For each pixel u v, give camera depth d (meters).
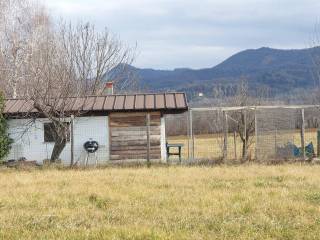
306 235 8.16
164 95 25.98
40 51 34.97
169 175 16.69
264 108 23.31
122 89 41.78
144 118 24.70
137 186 14.07
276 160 20.97
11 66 38.84
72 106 24.22
